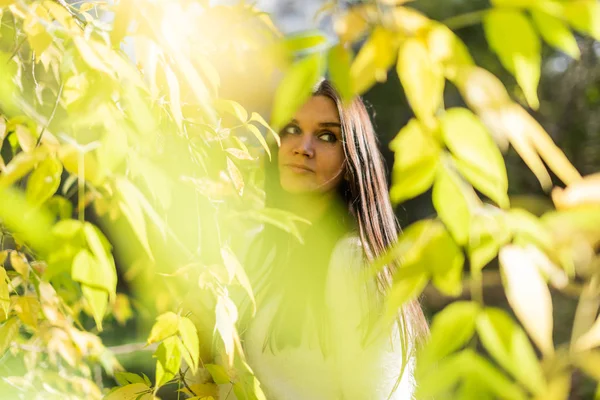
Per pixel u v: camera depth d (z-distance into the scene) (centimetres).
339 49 73
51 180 106
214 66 125
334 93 176
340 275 165
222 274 131
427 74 72
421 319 167
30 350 175
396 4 74
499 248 75
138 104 106
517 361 72
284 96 74
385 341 160
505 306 502
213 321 151
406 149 74
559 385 73
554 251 76
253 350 182
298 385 175
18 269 156
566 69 779
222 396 174
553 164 73
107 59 103
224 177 153
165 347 122
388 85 768
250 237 192
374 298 157
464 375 74
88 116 103
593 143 781
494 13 71
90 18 121
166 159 142
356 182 175
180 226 149
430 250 76
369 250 166
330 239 177
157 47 104
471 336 76
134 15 95
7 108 130
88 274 96
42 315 161
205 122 148
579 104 777
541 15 70
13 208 104
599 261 75
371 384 160
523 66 69
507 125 71
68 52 109
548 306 71
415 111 72
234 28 108
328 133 180
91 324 254
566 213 75
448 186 74
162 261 153
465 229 74
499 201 73
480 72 71
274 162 191
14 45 146
